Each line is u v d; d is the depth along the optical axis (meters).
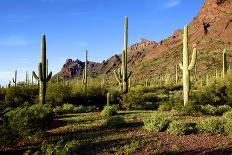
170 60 150.38
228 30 176.75
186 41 21.84
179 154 11.42
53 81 38.91
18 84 34.38
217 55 129.75
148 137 13.66
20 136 13.88
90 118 19.59
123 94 28.72
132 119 18.34
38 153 10.97
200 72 111.62
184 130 14.11
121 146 12.38
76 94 30.83
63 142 13.20
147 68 152.75
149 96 30.06
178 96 31.05
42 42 24.23
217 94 26.77
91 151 11.92
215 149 11.90
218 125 14.36
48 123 16.30
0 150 12.68
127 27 29.30
